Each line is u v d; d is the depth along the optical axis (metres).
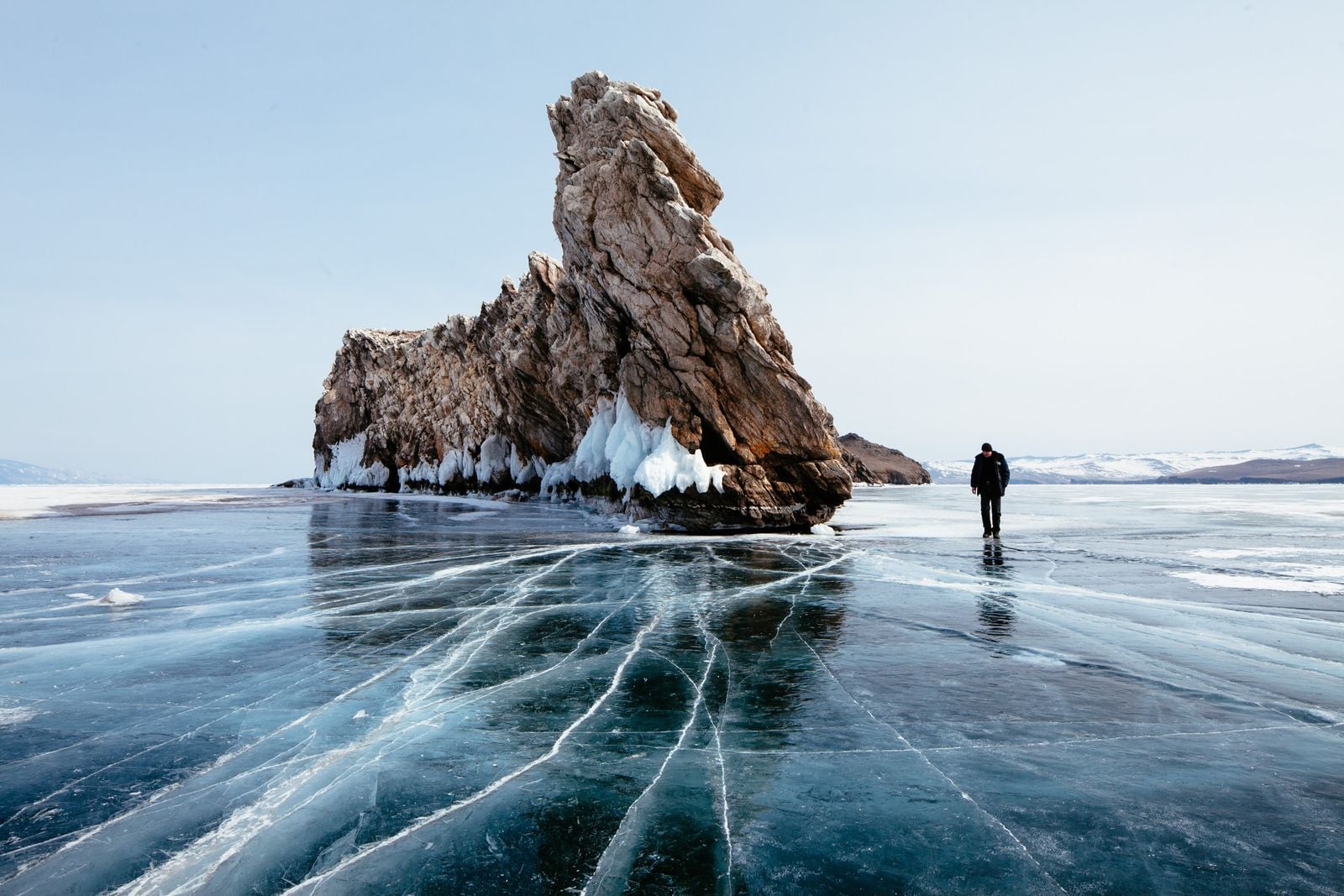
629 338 20.91
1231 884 2.88
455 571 11.18
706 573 10.94
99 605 8.59
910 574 10.76
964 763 4.05
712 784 3.84
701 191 20.69
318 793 3.78
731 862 3.10
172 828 3.43
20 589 9.77
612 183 19.61
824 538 16.44
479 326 42.66
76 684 5.57
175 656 6.33
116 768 4.09
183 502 36.44
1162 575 10.34
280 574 10.91
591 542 15.73
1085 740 4.35
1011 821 3.41
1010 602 8.49
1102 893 2.83
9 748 4.35
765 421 18.84
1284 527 18.88
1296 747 4.21
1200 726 4.56
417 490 50.50
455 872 3.05
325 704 5.12
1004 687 5.34
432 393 48.72
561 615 7.94
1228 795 3.64
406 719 4.82
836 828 3.38
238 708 5.04
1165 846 3.17
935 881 2.94
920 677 5.61
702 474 18.16
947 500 41.84
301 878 3.02
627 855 3.17
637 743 4.39
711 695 5.24
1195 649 6.31
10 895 2.88
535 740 4.46
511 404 35.16
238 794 3.77
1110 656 6.12
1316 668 5.72
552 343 28.77
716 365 19.02
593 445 22.92
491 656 6.30
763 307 18.98
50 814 3.56
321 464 65.12
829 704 5.03
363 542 15.83
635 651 6.44
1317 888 2.84
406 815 3.54
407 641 6.84
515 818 3.51
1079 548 14.16
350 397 60.75
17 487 70.00
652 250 19.03
